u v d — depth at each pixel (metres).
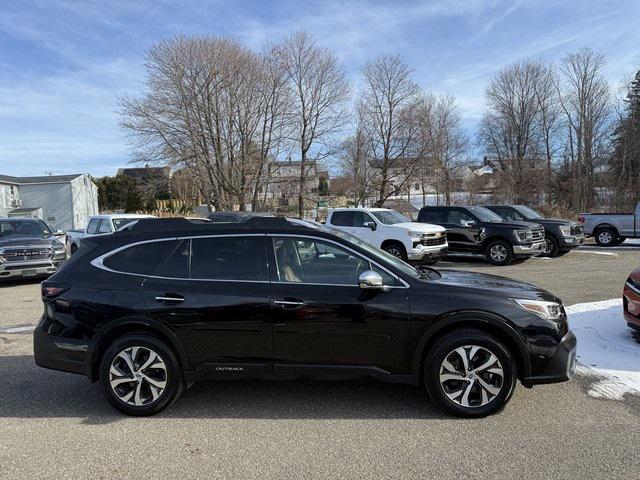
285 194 43.50
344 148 46.12
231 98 35.75
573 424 3.95
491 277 4.85
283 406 4.43
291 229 4.44
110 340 4.34
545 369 4.07
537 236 14.74
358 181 47.03
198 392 4.80
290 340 4.18
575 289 9.80
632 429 3.85
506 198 40.84
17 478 3.28
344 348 4.16
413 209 49.88
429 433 3.84
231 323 4.20
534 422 4.00
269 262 4.34
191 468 3.39
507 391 4.04
